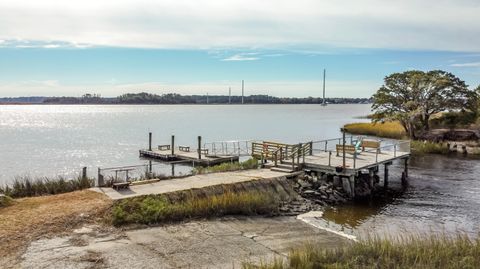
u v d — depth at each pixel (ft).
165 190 58.80
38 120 440.86
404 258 35.60
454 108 169.58
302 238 48.26
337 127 289.74
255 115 541.34
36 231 43.83
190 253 41.24
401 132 188.96
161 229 48.39
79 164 130.93
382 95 179.93
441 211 65.98
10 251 38.88
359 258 36.01
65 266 36.35
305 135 225.76
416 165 114.93
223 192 61.26
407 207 68.54
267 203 59.67
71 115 601.62
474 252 37.22
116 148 171.83
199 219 53.16
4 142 200.13
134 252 40.63
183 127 301.02
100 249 40.81
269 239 47.26
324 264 34.81
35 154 155.22
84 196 55.72
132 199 53.88
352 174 73.41
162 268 37.09
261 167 80.84
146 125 328.49
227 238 46.68
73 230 45.29
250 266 34.96
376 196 76.79
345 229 54.54
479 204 70.54
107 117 504.43
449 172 103.30
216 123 350.64
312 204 66.80
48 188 62.90
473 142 158.51
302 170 78.07
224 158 109.29
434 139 162.81
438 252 36.65
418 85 171.94
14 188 62.69
